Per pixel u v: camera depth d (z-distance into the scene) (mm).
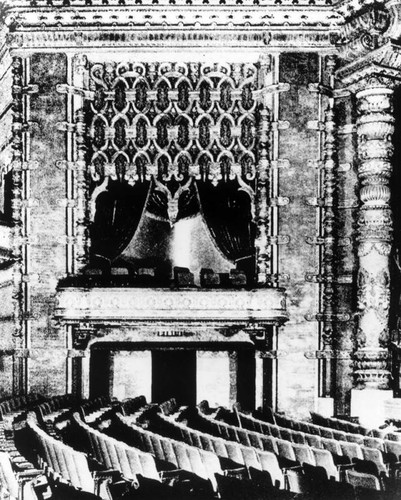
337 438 14227
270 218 20688
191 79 21625
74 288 19516
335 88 20844
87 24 20875
